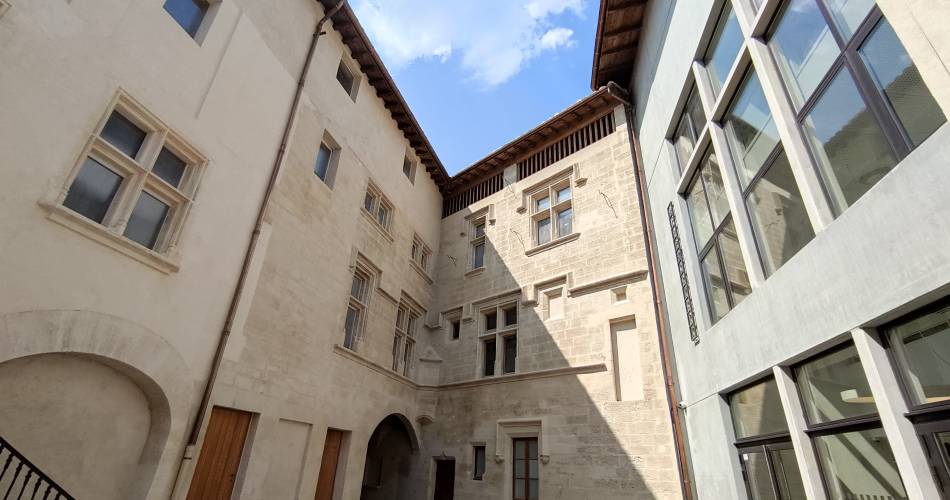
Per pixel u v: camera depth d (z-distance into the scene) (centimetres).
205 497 679
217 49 776
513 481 1066
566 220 1299
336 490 957
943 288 284
